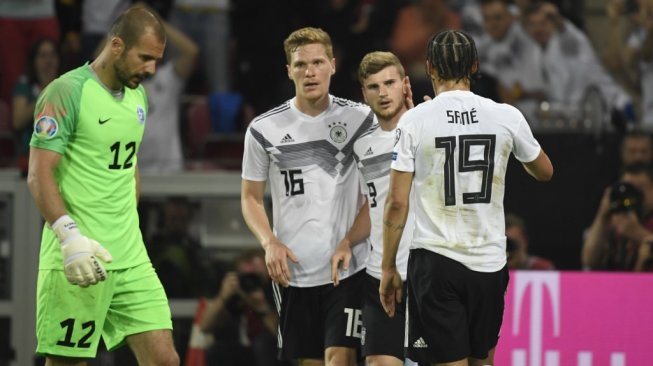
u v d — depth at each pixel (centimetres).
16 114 3025
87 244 1666
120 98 1767
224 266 2770
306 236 1991
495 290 1698
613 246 2650
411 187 1869
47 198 1675
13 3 3334
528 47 3362
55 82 1720
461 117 1686
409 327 1738
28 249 2747
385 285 1738
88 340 1762
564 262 2773
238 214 2792
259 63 3450
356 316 1991
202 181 2791
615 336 2402
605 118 2878
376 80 1906
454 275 1673
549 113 2998
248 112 3231
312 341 2036
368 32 3378
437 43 1716
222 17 3366
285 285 1962
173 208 2784
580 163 2769
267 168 2027
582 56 3388
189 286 2756
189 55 3123
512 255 2586
